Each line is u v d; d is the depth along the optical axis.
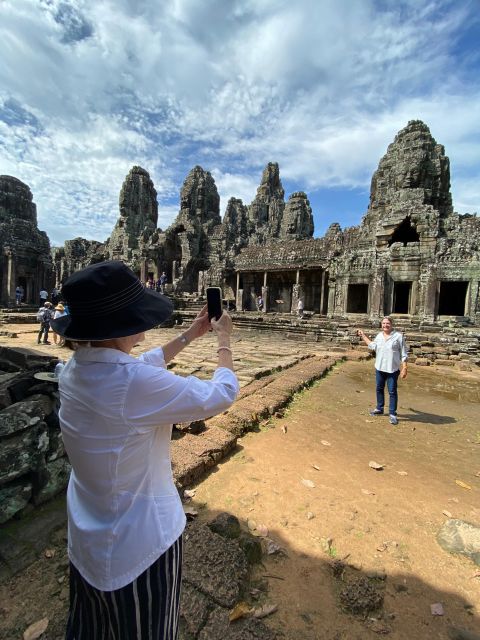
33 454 3.20
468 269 20.38
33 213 36.16
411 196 24.67
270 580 2.70
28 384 3.74
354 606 2.43
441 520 3.51
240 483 4.11
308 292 33.62
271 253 35.00
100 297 1.38
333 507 3.68
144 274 37.38
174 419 1.40
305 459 4.81
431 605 2.50
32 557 2.74
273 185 56.81
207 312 2.09
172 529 1.47
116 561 1.33
